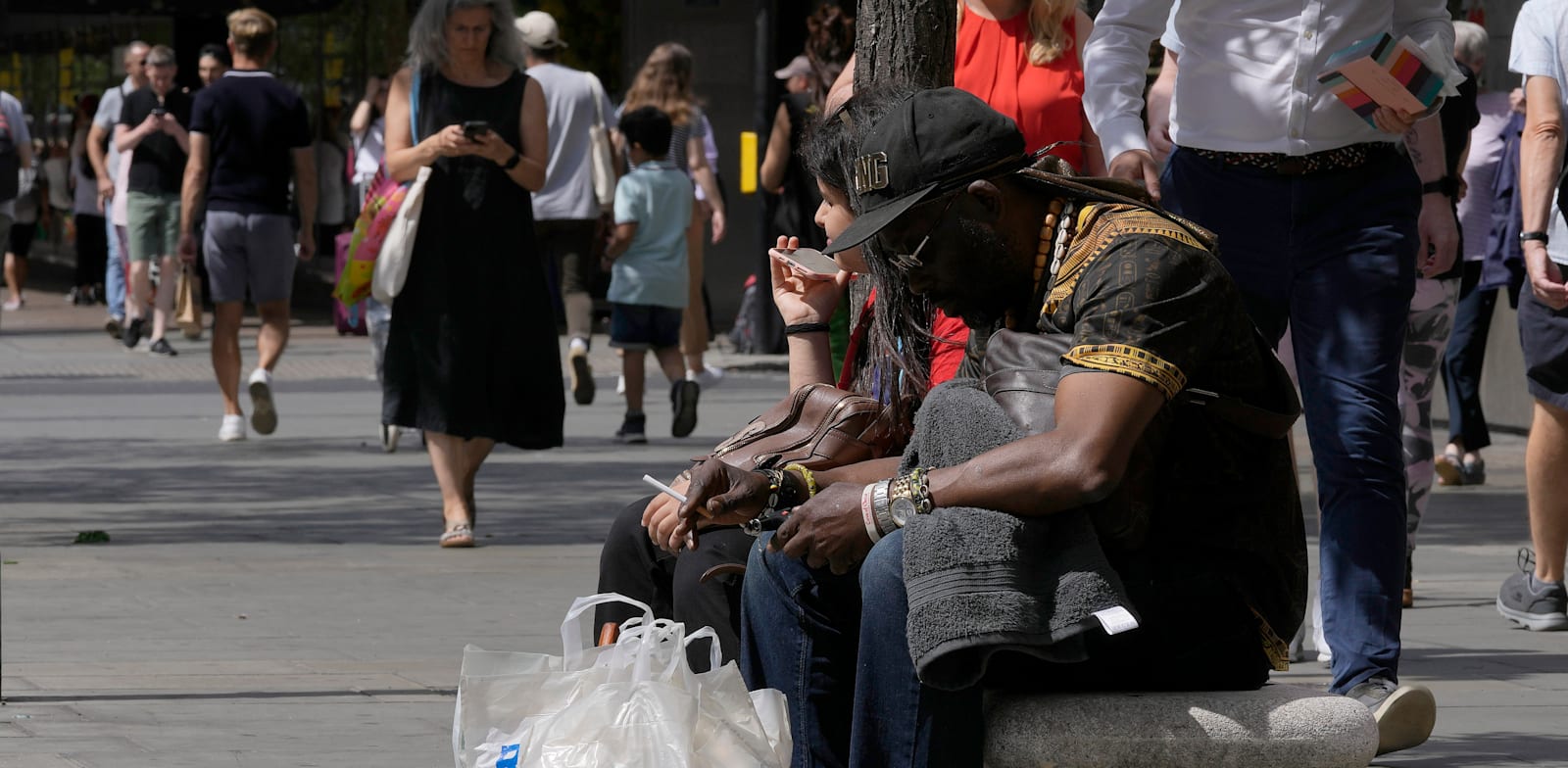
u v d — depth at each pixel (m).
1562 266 19.06
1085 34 16.28
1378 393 14.41
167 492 29.28
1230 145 14.73
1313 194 14.55
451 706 15.69
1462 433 31.56
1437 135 17.81
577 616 10.66
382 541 24.86
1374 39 14.27
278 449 35.00
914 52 14.30
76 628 18.86
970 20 16.11
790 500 10.95
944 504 9.81
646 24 61.94
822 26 26.16
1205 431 10.20
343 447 35.41
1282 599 10.46
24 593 20.80
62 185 84.12
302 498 28.80
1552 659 17.94
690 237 43.41
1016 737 9.88
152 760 13.88
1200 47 14.88
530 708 10.24
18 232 71.19
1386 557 14.29
